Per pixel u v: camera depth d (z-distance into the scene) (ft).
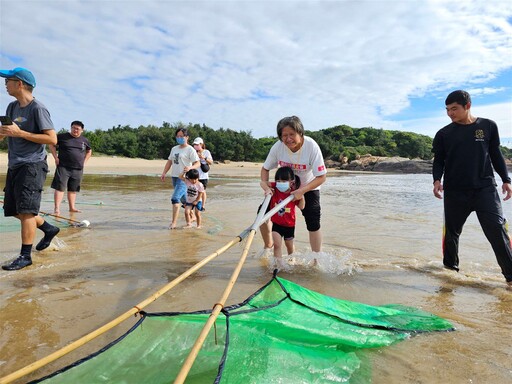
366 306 11.12
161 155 209.67
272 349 8.09
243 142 229.04
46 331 9.71
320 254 16.25
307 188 15.66
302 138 16.10
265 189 16.24
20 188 14.88
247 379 7.15
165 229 23.31
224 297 8.49
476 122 15.31
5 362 8.27
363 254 18.20
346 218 28.53
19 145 15.24
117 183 59.67
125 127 244.01
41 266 15.06
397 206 36.04
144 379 7.13
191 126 222.69
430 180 87.30
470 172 15.08
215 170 134.00
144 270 14.84
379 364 8.47
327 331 9.14
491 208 14.73
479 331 10.25
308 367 7.82
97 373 7.08
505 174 15.17
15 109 15.85
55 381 6.70
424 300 12.57
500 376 8.14
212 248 18.62
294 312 9.73
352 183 73.67
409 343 9.44
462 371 8.29
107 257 16.55
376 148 246.06
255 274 14.83
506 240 14.47
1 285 12.89
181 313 8.59
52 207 31.78
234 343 8.04
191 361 6.37
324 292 13.08
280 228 16.33
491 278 14.90
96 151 189.67
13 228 22.02
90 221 25.49
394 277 14.84
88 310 11.03
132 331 7.93
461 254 18.47
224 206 34.47
